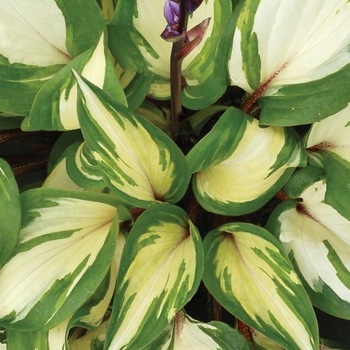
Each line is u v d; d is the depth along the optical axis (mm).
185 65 489
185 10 361
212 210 495
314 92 448
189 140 573
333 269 510
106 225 479
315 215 521
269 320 474
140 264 457
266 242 479
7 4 467
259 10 434
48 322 453
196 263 449
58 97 466
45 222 466
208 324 503
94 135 423
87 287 452
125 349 433
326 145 499
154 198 473
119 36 482
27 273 462
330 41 445
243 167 482
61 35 484
